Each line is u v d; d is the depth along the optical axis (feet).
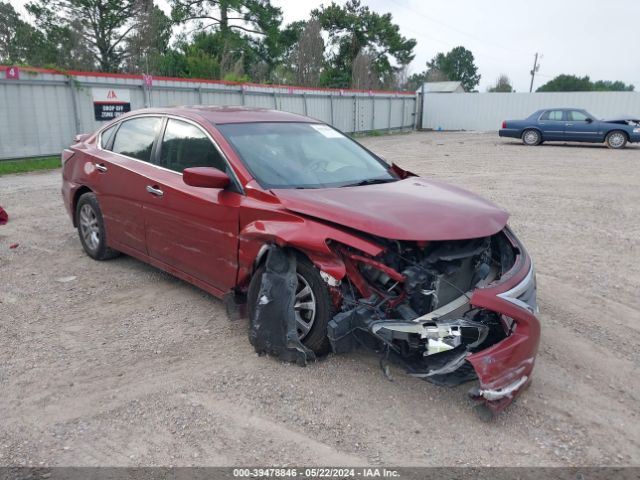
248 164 14.05
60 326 14.90
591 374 12.91
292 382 12.07
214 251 14.34
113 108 55.36
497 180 42.14
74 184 20.22
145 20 109.81
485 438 10.43
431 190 14.19
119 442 10.19
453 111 120.16
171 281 18.22
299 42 135.23
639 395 12.10
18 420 10.82
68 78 51.03
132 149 17.87
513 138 87.76
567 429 10.78
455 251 11.68
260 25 140.97
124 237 18.06
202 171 13.24
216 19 139.64
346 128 96.48
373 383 12.11
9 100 46.96
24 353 13.41
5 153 47.37
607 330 15.30
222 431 10.51
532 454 10.02
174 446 10.09
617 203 32.89
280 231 12.24
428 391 11.87
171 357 13.25
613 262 21.31
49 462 9.64
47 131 50.14
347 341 11.69
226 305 13.94
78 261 20.25
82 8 111.96
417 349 11.28
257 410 11.15
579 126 75.25
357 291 11.94
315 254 11.87
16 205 30.50
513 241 13.35
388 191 13.62
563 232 25.76
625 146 76.89
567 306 16.92
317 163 15.21
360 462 9.70
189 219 14.92
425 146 78.13
